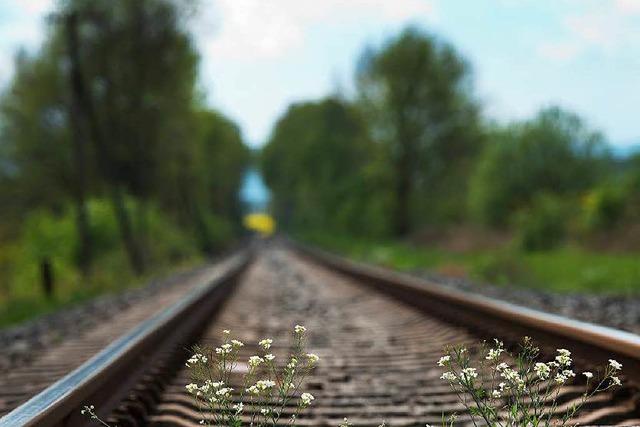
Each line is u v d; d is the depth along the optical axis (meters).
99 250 25.50
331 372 5.36
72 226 23.69
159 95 30.91
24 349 7.87
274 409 3.66
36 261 19.77
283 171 102.94
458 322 7.29
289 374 2.79
